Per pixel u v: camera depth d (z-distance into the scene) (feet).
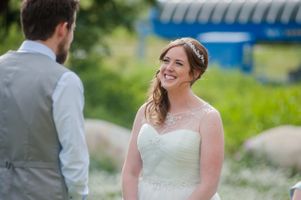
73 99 18.93
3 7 59.21
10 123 19.15
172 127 21.30
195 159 20.97
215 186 20.57
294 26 100.73
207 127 20.89
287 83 98.07
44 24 19.31
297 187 19.95
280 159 47.93
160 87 21.63
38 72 19.17
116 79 80.89
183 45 21.16
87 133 49.24
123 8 69.36
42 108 18.89
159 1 71.51
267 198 41.57
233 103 65.98
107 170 47.34
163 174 21.11
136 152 21.85
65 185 19.19
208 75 84.74
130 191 21.48
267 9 101.71
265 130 57.47
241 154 49.78
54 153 19.06
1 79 19.44
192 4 104.42
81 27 64.64
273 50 150.10
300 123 57.62
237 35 106.63
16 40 65.05
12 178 19.08
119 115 73.56
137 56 120.98
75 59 69.31
